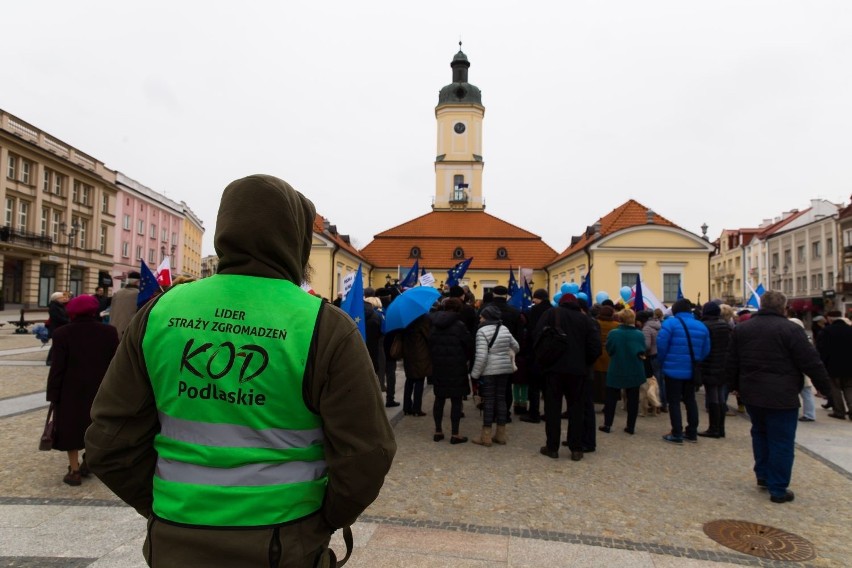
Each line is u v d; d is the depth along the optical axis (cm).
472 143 5097
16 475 520
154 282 789
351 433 148
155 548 143
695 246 3189
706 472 585
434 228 4788
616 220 3412
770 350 500
